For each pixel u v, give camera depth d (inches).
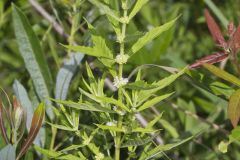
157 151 23.6
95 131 23.5
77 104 21.8
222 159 36.1
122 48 21.9
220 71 22.5
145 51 35.9
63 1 32.2
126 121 22.7
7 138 24.8
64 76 29.0
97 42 21.5
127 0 21.7
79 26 32.8
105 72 23.7
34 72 30.2
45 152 23.5
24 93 28.6
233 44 23.8
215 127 33.3
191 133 32.2
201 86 26.1
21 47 30.2
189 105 38.6
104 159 23.5
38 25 41.0
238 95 22.7
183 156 37.9
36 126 24.1
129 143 22.8
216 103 38.4
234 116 22.5
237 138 23.6
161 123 35.6
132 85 21.3
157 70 36.8
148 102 22.1
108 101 21.7
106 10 21.5
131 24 37.5
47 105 29.7
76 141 28.4
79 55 29.2
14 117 24.2
